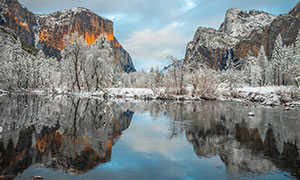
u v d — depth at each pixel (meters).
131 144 7.52
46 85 73.06
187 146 7.48
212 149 7.15
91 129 9.94
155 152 6.65
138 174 4.80
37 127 9.77
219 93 45.22
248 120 14.19
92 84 42.12
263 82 71.44
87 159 5.64
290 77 45.78
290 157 6.34
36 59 72.94
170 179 4.56
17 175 4.39
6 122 10.70
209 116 16.14
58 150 6.31
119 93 45.03
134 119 14.04
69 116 13.88
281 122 13.40
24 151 6.05
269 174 5.00
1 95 32.66
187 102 34.19
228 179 4.64
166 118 14.78
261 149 7.20
